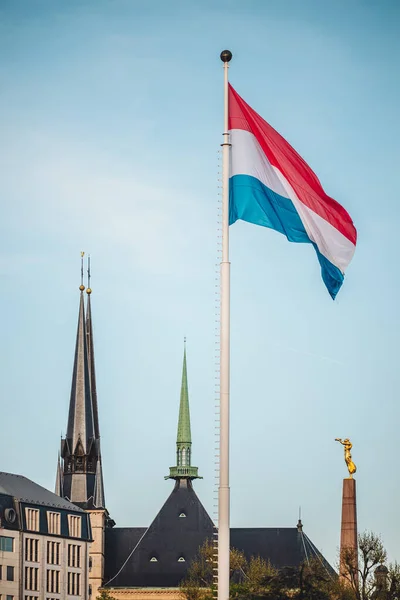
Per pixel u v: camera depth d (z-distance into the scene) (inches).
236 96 2834.6
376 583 7047.2
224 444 2578.7
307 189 2844.5
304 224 2827.3
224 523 2566.4
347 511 6973.4
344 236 2861.7
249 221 2805.1
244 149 2815.0
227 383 2600.9
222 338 2620.6
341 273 2849.4
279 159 2837.1
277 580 5979.3
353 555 6875.0
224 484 2566.4
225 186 2714.1
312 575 6028.5
